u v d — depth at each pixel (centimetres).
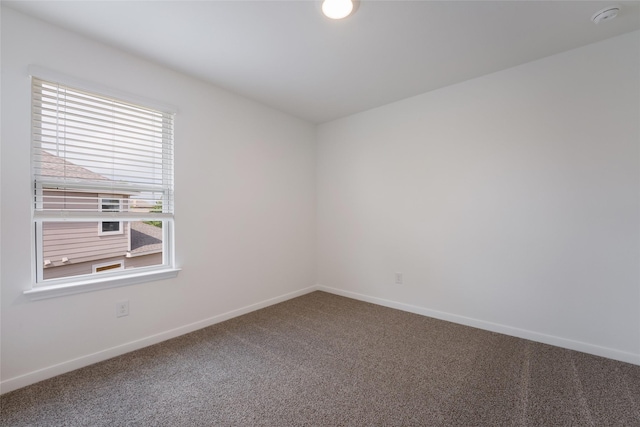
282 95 289
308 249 371
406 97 297
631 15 174
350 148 348
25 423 141
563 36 195
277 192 328
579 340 212
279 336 241
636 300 192
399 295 308
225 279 276
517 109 235
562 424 141
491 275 250
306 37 194
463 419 144
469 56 220
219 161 270
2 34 162
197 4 161
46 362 177
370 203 330
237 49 207
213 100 264
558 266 220
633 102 192
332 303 328
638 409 151
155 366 193
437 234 280
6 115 163
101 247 212
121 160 213
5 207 164
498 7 166
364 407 153
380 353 212
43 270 183
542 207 225
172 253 239
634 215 192
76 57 186
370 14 171
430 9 167
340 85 268
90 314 194
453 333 246
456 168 268
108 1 157
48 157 180
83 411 150
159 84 228
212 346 223
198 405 155
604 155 201
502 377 180
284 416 147
